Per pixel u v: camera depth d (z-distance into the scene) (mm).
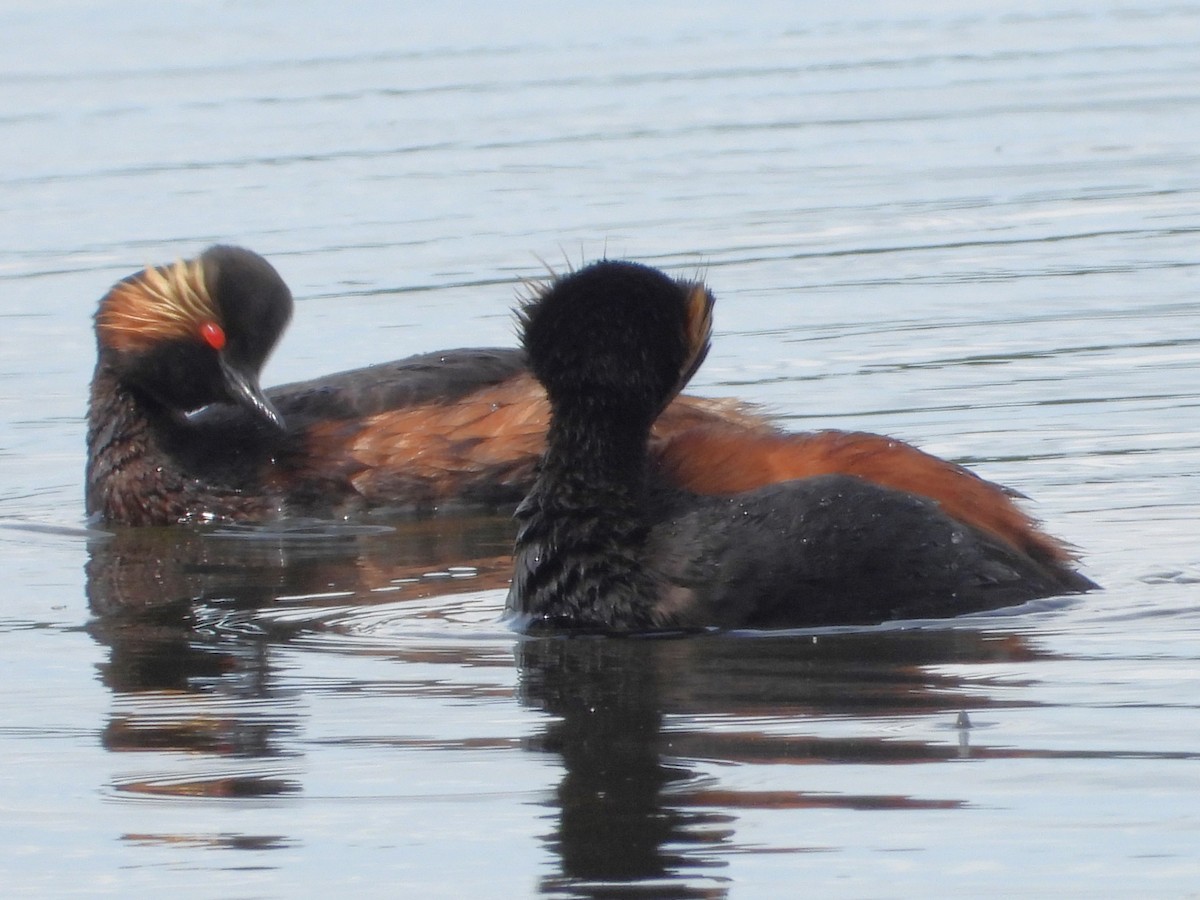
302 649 10477
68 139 30484
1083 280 20516
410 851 7445
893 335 18641
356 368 18141
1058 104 31281
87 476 15562
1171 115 29859
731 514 10461
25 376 18922
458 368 16203
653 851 7316
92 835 7781
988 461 14266
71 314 20938
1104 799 7605
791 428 15438
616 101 32250
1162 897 6793
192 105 33000
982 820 7449
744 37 38969
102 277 22234
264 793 8133
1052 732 8375
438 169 27312
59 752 8773
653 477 10891
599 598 10375
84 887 7277
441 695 9367
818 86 33375
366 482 15391
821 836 7355
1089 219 23516
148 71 36438
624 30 39969
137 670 10156
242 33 40500
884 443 11117
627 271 10453
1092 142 28234
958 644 9781
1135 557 11594
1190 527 12320
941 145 28406
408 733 8805
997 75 33969
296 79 35031
